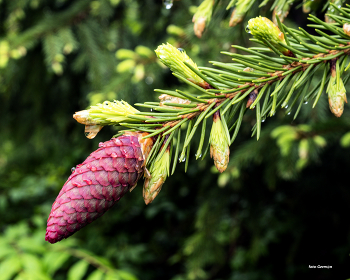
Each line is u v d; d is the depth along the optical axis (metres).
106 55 0.67
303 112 0.52
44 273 0.60
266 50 0.24
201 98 0.24
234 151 0.62
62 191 0.23
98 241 1.06
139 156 0.24
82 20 0.67
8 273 0.56
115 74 0.62
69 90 0.83
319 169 0.72
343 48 0.24
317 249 0.83
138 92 0.60
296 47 0.24
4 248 0.64
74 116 0.23
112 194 0.23
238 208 0.79
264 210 0.80
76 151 1.08
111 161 0.23
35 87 0.79
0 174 1.31
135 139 0.24
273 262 0.93
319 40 0.24
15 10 0.67
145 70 0.54
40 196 1.24
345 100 0.24
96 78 0.65
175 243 1.21
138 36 0.76
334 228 0.77
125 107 0.24
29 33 0.62
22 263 0.60
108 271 0.64
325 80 0.25
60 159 1.12
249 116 0.56
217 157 0.24
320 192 0.74
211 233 0.67
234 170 0.52
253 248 0.74
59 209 0.23
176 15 0.59
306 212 0.77
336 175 0.70
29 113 0.92
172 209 1.12
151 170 0.24
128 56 0.54
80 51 0.73
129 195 1.04
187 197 1.14
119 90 0.56
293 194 0.77
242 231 1.00
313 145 0.45
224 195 0.67
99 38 0.68
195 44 0.49
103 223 1.08
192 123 0.24
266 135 0.54
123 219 1.17
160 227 1.24
